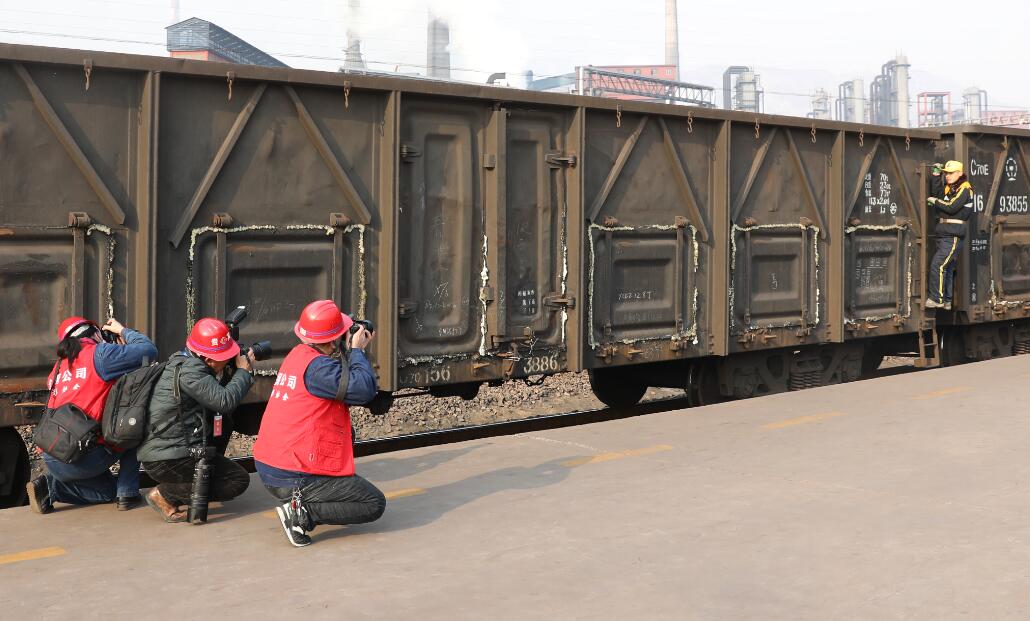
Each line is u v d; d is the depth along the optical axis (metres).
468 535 5.18
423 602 4.16
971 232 13.14
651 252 9.62
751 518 5.46
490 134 8.38
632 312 9.52
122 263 6.65
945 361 13.74
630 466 6.78
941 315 13.27
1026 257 14.24
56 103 6.37
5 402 6.26
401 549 4.94
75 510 5.77
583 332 9.01
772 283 10.84
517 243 8.62
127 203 6.66
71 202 6.43
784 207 10.92
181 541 5.11
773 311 10.82
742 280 10.45
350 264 7.70
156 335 6.73
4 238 6.19
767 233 10.72
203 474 5.38
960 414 8.62
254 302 7.23
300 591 4.31
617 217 9.34
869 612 4.04
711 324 10.17
